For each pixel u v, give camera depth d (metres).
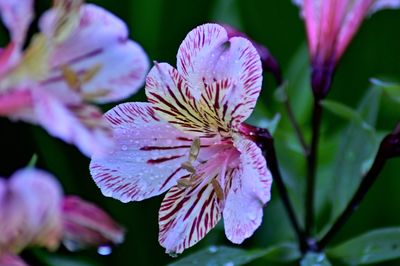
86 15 0.32
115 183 0.36
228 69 0.35
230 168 0.36
